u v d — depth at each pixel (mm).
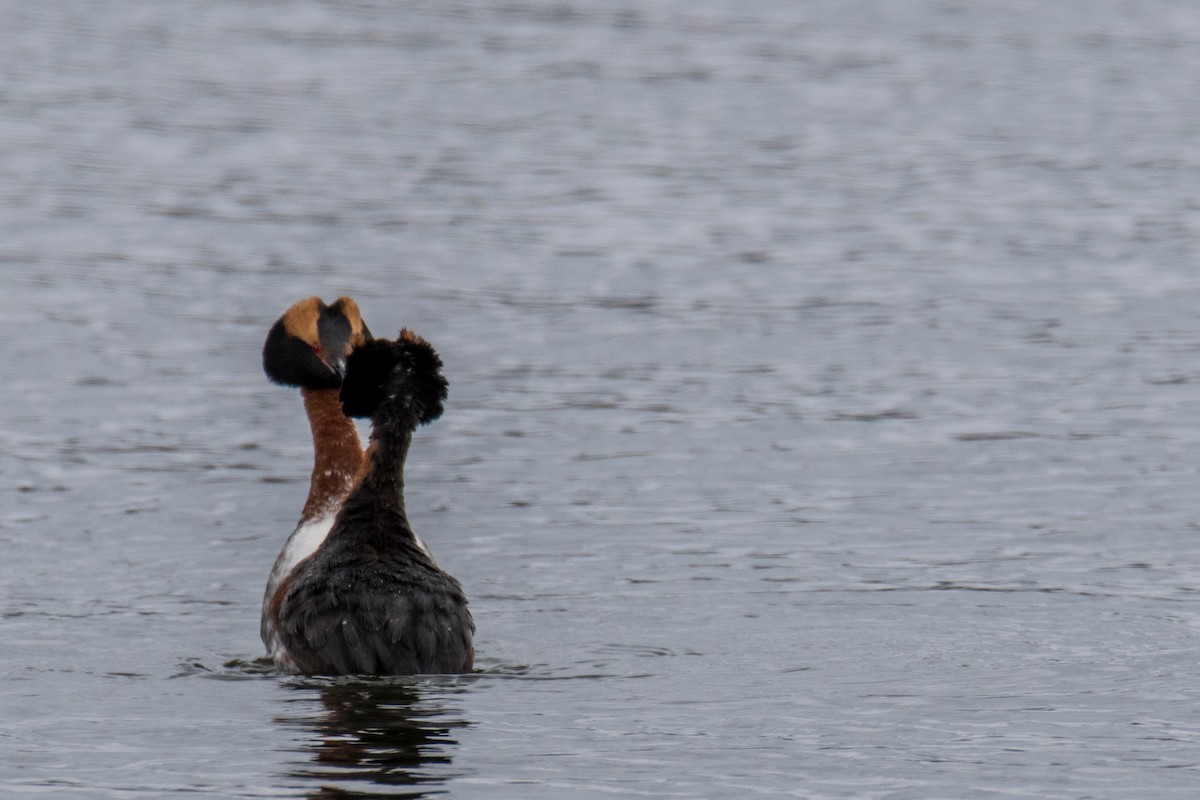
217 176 34062
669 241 28734
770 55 49156
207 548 14492
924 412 18875
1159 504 15516
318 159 35906
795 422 18547
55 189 32531
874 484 16281
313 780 9039
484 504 15727
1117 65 47906
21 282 25297
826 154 36812
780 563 13969
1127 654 11516
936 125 40031
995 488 16109
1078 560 13961
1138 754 9461
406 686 10672
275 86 44438
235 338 22297
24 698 10586
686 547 14414
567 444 17750
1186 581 13352
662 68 47156
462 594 11125
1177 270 26391
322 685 10719
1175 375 20375
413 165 35375
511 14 55594
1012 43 51094
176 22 53781
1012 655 11523
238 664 11383
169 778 9086
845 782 9031
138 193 32344
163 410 18984
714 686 10828
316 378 12773
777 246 28359
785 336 22531
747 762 9328
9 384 19953
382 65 47469
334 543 11266
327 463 12719
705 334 22641
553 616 12609
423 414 11320
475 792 8859
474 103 42531
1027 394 19609
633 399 19531
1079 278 25938
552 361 21297
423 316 23531
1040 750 9523
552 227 29734
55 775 9148
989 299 24641
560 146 37531
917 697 10570
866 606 12805
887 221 30328
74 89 43312
